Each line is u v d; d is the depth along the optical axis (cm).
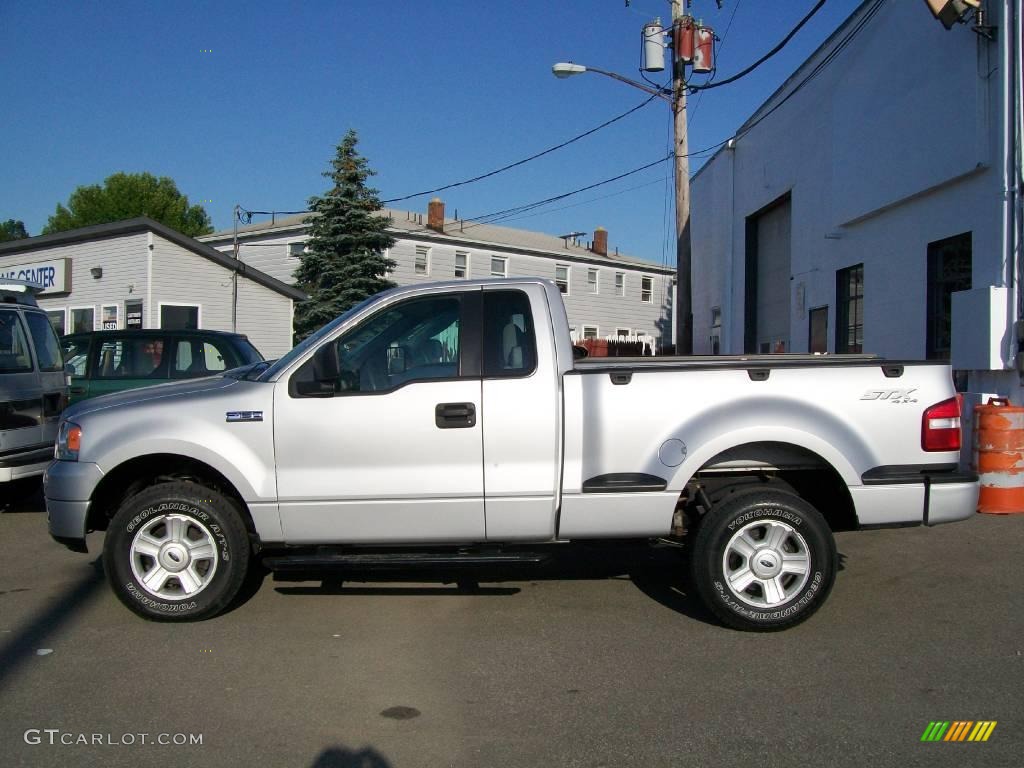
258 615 569
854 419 525
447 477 524
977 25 1059
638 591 620
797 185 1745
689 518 558
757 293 2098
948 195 1179
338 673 473
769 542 522
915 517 529
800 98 1719
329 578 649
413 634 534
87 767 370
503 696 441
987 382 1054
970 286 1149
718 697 437
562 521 526
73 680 463
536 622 555
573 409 523
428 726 408
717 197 2298
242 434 532
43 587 634
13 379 817
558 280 4034
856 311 1504
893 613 564
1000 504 838
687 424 522
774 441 523
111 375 1036
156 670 477
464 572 668
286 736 398
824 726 404
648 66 1656
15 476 799
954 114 1138
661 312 4519
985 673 464
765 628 525
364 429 526
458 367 534
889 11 1309
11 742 392
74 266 2645
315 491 527
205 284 2583
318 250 3078
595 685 454
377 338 545
